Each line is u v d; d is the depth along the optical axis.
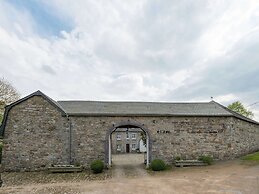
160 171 13.71
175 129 15.84
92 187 9.69
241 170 12.18
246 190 8.23
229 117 16.52
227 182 9.62
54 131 14.85
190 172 12.73
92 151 14.92
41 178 12.18
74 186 10.01
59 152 14.69
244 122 18.84
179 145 15.67
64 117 15.05
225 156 16.05
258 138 21.97
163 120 15.84
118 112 15.62
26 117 14.85
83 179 11.74
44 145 14.68
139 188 9.23
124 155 32.12
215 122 16.34
